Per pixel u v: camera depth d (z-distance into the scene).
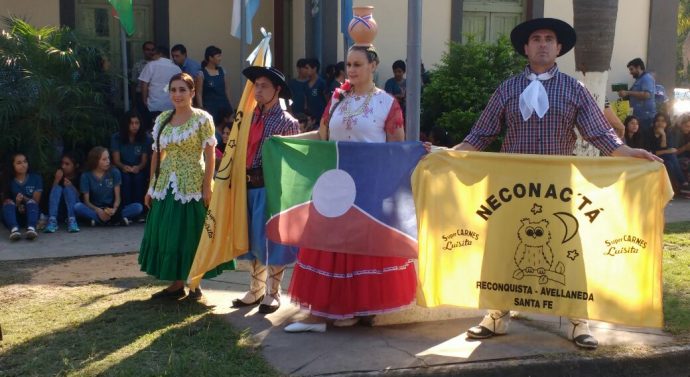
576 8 7.76
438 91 10.46
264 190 5.46
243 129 5.44
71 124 9.47
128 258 7.33
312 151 5.10
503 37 10.79
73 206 8.70
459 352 4.75
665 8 13.48
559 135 4.79
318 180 5.07
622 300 4.64
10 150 9.08
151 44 11.45
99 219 8.80
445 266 4.82
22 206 8.50
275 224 5.18
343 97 5.18
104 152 8.87
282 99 5.64
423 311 5.40
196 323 5.30
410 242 4.95
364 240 4.96
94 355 4.67
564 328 5.25
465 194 4.77
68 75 9.64
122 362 4.55
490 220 4.75
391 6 12.11
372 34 5.09
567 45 4.85
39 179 8.73
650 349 4.86
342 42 11.73
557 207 4.66
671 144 12.19
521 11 13.28
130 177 9.16
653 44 13.51
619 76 13.49
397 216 4.95
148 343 4.88
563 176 4.63
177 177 5.57
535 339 5.01
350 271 5.01
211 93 11.40
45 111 9.12
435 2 12.58
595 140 4.74
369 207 4.97
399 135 5.08
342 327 5.23
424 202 4.78
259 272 5.73
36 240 8.12
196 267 5.39
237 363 4.55
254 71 5.36
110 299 5.90
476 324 5.35
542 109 4.70
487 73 10.38
